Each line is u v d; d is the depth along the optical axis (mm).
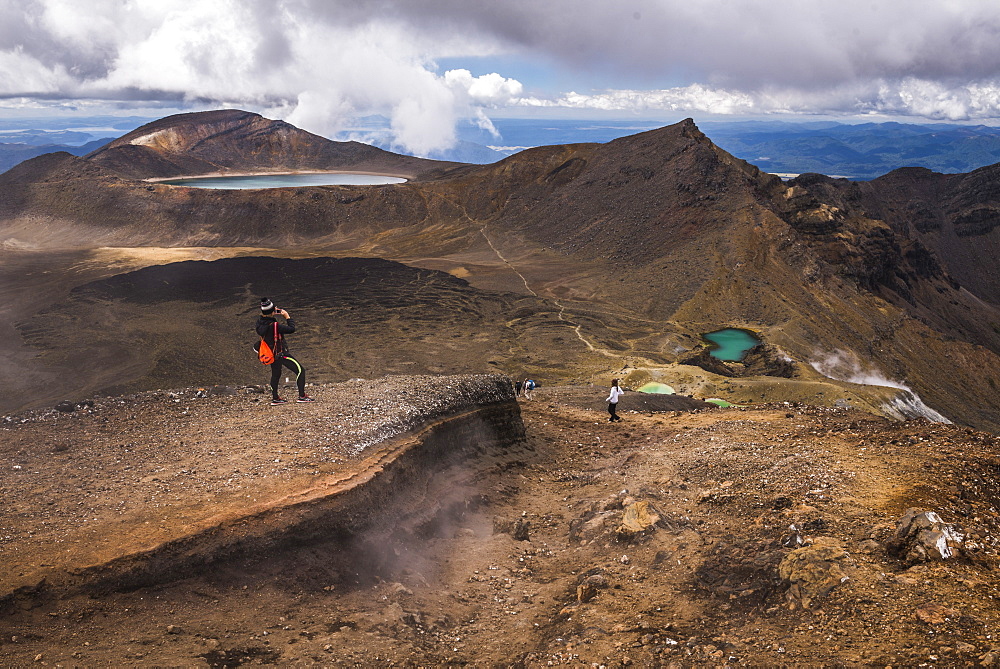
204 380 75375
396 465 10281
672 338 104688
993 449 11133
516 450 15344
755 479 11328
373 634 6918
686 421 20172
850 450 12258
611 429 19516
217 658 6016
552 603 8336
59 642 5777
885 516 8281
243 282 131250
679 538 9211
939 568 6613
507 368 88062
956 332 192250
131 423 11547
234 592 7047
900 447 11797
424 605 8125
